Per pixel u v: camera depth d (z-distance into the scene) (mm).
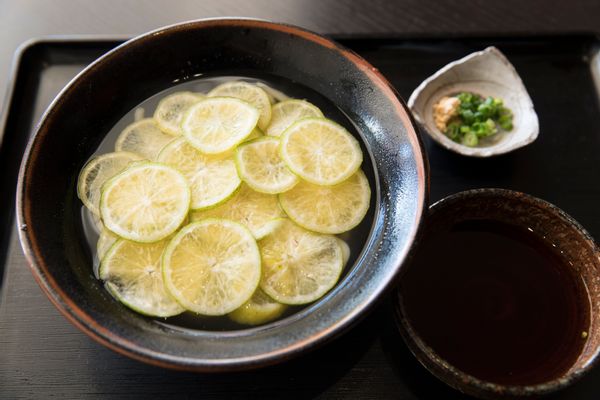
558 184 431
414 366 371
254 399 360
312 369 368
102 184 389
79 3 502
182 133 399
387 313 382
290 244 378
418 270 387
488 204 388
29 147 361
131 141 405
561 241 383
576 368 338
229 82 426
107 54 390
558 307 376
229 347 338
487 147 442
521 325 373
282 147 392
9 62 479
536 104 460
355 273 371
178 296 355
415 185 368
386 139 395
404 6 508
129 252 368
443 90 458
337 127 405
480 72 458
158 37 398
